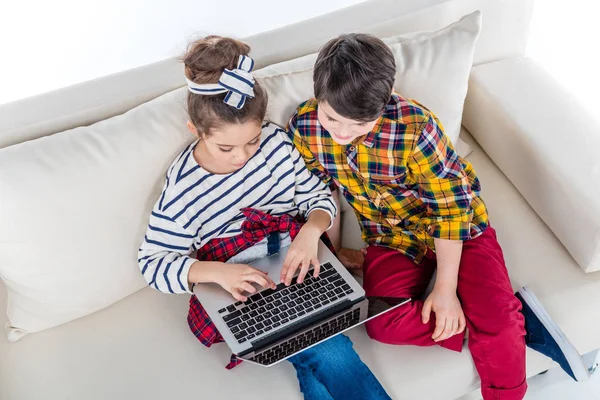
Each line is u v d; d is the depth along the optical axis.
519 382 1.43
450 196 1.41
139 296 1.55
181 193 1.39
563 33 2.54
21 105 1.48
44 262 1.37
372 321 1.43
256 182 1.44
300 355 1.39
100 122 1.41
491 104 1.68
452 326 1.40
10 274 1.39
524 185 1.65
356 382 1.37
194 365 1.42
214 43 1.27
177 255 1.43
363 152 1.38
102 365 1.42
